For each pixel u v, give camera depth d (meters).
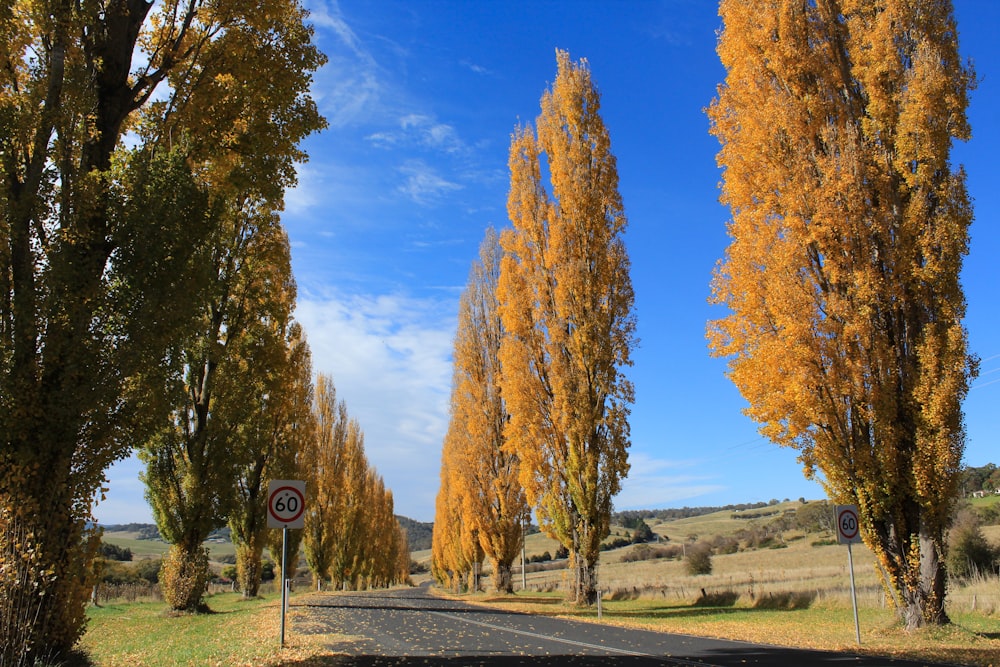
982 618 18.20
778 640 14.09
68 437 9.20
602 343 24.78
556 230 25.92
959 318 15.03
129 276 9.86
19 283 9.23
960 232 15.20
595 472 24.41
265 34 12.59
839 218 15.58
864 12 16.89
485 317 37.94
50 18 9.84
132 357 9.61
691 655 11.49
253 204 21.19
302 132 12.85
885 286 15.41
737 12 18.05
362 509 57.66
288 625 16.81
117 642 14.32
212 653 11.30
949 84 15.48
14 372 8.94
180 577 23.30
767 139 16.88
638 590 34.12
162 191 10.25
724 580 37.88
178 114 11.91
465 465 37.19
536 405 26.75
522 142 29.11
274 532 35.72
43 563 8.84
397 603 29.47
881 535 15.30
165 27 12.28
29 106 9.41
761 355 15.83
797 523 85.25
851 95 17.03
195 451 23.52
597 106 26.72
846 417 15.55
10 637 8.47
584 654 11.62
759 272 16.61
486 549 36.50
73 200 9.63
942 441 14.52
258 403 25.77
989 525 46.09
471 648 12.50
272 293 24.78
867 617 18.73
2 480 8.65
